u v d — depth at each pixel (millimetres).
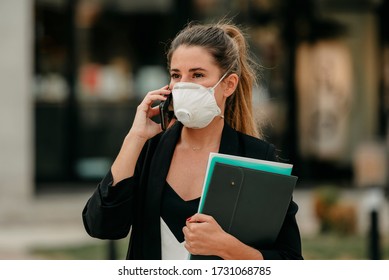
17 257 11125
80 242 12641
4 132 14562
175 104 3523
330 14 17312
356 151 17625
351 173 17609
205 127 3654
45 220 14727
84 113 16047
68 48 15836
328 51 17375
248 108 3881
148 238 3574
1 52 14477
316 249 11406
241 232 3484
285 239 3641
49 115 15852
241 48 3852
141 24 16109
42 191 15789
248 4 16516
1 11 14492
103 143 16172
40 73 15711
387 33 17656
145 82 16188
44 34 15664
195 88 3510
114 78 16109
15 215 14609
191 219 3416
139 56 16141
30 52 14664
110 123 16172
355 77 17609
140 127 3580
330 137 17516
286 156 17156
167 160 3627
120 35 16078
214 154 3424
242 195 3445
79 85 15984
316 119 17391
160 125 3625
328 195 12945
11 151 14602
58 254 11430
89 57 15984
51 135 15898
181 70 3576
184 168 3625
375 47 17672
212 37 3594
